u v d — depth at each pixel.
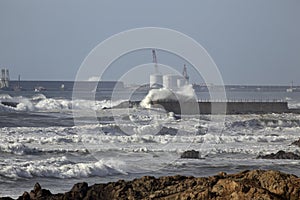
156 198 47.69
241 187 45.56
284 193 46.19
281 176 47.59
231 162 99.38
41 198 51.44
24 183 78.19
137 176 82.88
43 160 93.44
